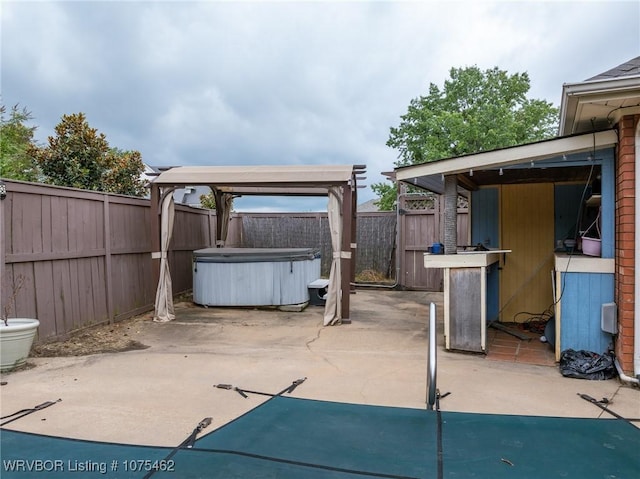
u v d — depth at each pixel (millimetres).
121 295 6656
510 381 3998
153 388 3811
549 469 2496
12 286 4570
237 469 2479
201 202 14398
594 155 4332
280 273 7652
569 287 4484
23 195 4762
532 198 6328
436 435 2914
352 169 7160
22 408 3354
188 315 7164
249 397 3600
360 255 10984
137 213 7125
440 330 6148
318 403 3469
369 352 5023
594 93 3516
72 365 4473
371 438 2869
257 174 6793
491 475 2432
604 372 4047
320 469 2484
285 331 6098
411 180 5641
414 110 16469
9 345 4176
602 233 4363
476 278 4930
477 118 15117
